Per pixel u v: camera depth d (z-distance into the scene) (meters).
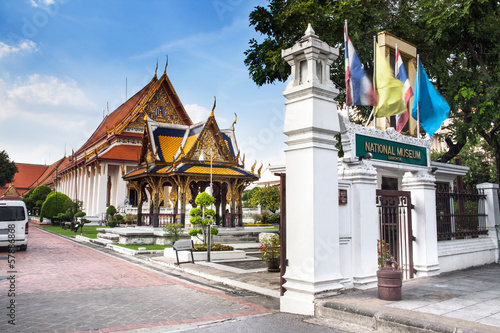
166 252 16.55
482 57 15.94
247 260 15.12
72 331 5.99
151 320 6.67
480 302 6.62
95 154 44.62
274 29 14.99
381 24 15.10
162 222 24.84
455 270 10.94
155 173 23.31
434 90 10.68
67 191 68.12
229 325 6.31
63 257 16.42
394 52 11.96
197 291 9.37
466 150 34.81
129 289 9.59
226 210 27.11
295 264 7.32
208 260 14.47
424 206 9.84
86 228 38.50
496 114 14.73
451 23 13.70
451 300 6.77
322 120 7.32
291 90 7.57
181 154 23.89
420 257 9.77
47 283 10.34
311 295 6.93
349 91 8.68
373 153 8.68
